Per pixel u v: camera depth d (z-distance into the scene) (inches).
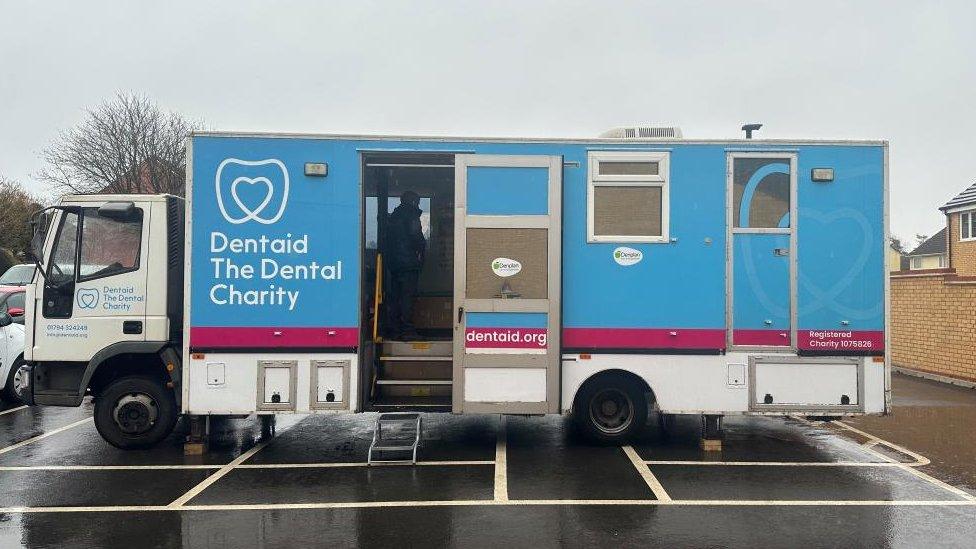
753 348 266.4
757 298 267.1
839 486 232.1
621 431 275.0
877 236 267.9
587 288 267.0
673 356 266.5
